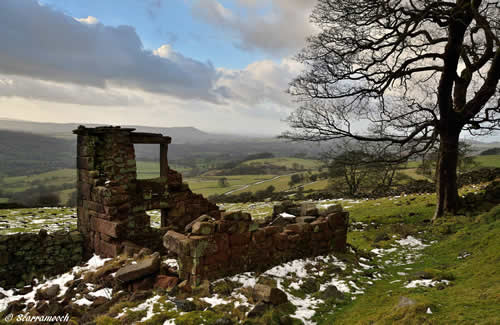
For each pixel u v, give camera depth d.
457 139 16.22
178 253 7.73
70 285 9.01
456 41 14.41
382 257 11.59
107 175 12.64
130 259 9.80
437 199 16.67
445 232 13.71
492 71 14.88
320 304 6.86
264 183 89.75
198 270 7.37
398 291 7.30
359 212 22.50
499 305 4.91
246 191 78.50
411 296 6.55
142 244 12.89
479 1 14.29
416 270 9.52
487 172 25.42
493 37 12.31
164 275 7.89
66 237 12.53
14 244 11.03
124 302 6.70
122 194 12.16
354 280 8.34
